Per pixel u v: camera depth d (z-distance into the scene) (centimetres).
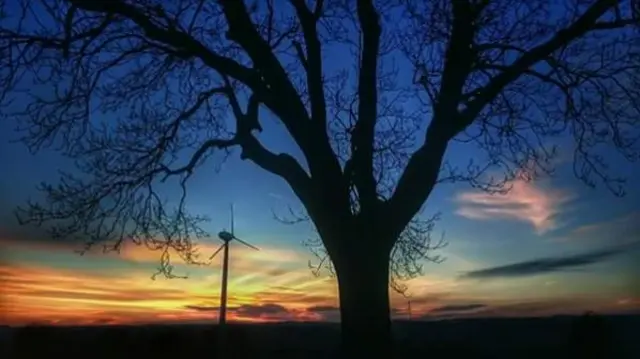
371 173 1181
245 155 1244
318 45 1236
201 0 1213
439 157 1181
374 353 1101
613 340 1503
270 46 1265
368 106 1213
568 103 1309
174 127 1324
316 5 1273
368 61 1228
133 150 1294
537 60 1227
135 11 1158
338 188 1163
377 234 1144
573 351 1503
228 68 1192
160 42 1224
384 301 1129
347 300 1126
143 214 1273
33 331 1427
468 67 1212
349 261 1134
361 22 1238
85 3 1139
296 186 1196
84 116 1271
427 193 1172
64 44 1203
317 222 1177
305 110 1197
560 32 1215
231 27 1173
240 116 1263
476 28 1250
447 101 1192
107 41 1265
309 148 1180
